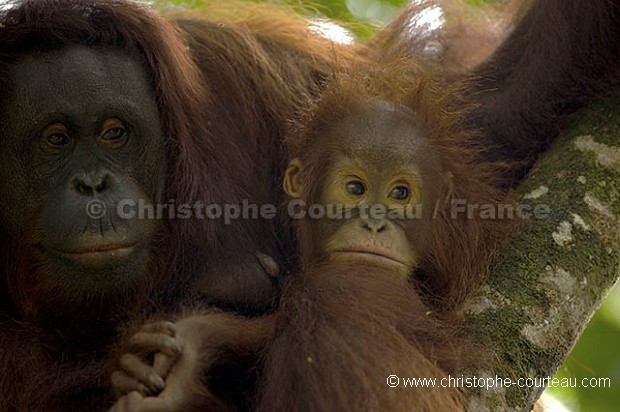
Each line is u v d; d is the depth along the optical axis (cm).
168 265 961
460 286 971
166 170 957
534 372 859
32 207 904
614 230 931
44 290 909
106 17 933
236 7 1215
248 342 886
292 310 870
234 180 1023
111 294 911
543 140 1056
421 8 1262
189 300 964
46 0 926
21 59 912
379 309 861
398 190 974
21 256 917
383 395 797
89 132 905
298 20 1227
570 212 935
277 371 828
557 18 1036
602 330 1430
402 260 947
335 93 1037
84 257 881
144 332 845
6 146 909
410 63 1153
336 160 987
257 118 1084
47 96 899
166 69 952
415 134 997
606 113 995
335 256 943
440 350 859
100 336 952
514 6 1223
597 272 911
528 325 873
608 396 1412
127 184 912
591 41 1024
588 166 962
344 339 828
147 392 822
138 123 925
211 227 984
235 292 987
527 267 908
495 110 1093
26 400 935
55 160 904
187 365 837
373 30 1373
